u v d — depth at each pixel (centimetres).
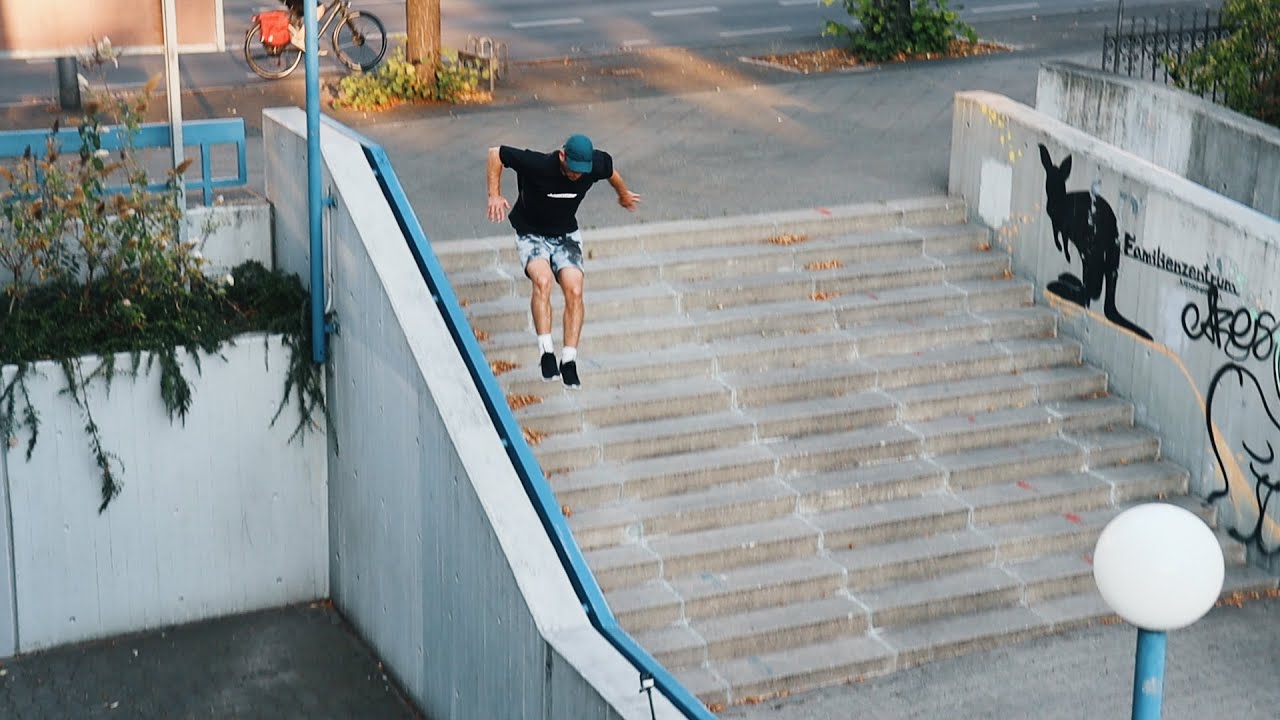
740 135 1578
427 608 965
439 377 927
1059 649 1000
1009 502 1075
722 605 977
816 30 2331
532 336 1103
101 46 1073
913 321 1197
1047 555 1066
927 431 1112
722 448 1073
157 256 1067
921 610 1002
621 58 2041
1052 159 1205
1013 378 1173
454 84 1742
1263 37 1473
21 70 1942
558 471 1028
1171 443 1145
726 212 1274
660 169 1427
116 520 1067
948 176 1410
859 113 1688
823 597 1002
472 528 877
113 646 1076
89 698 1008
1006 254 1265
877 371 1138
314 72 1031
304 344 1088
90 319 1065
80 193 1051
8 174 1057
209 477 1088
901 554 1028
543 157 960
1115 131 1437
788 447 1078
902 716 925
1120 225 1154
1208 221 1075
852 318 1184
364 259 1005
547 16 2475
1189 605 544
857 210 1281
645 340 1123
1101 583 559
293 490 1118
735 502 1026
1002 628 1002
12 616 1052
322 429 1112
